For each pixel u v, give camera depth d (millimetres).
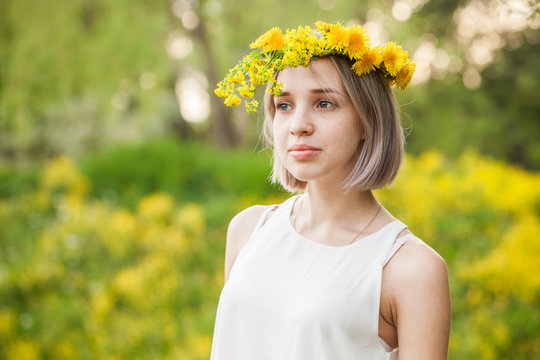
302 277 1066
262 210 1291
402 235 1052
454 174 5293
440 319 972
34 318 3707
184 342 3391
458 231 4305
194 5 8672
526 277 3477
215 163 5973
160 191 5723
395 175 1110
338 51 1036
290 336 1034
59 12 8055
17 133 9211
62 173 5699
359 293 1005
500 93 8789
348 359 1002
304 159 1053
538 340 3152
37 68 8086
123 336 3502
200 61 9508
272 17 8172
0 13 8156
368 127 1063
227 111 10531
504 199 4801
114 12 8070
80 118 13438
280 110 1100
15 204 5496
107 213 4926
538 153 9586
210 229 4695
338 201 1113
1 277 3980
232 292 1131
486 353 3033
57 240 4406
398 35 6523
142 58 8148
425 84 9109
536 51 5855
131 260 4348
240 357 1107
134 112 12836
